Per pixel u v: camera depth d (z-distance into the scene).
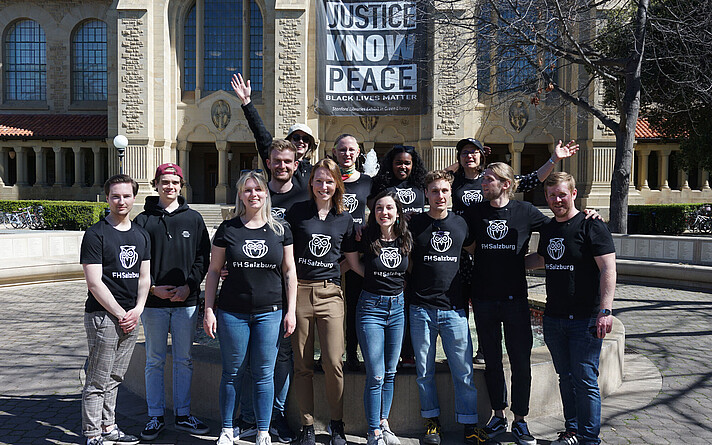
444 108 31.52
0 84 39.22
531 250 16.44
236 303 4.61
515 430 4.96
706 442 4.96
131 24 33.28
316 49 31.36
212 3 35.31
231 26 35.38
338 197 4.90
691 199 34.03
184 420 5.16
